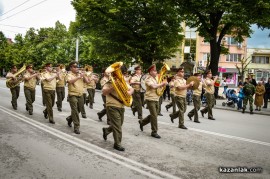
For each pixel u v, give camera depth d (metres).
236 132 9.38
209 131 9.24
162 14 27.64
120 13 27.78
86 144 6.86
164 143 7.32
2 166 5.26
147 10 27.28
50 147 6.53
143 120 8.55
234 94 18.62
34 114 10.91
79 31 30.81
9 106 12.97
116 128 6.49
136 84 10.74
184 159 6.03
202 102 19.56
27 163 5.45
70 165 5.41
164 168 5.41
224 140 8.02
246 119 13.22
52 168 5.23
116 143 6.51
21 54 60.59
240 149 7.09
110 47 29.39
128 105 6.39
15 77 11.82
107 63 36.81
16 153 6.04
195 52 47.94
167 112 13.79
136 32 28.77
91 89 13.60
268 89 19.28
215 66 23.89
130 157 6.00
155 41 26.59
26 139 7.16
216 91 24.23
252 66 52.25
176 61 47.88
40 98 16.88
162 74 8.22
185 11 22.73
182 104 9.39
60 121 9.71
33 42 60.69
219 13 23.09
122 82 6.34
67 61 45.78
